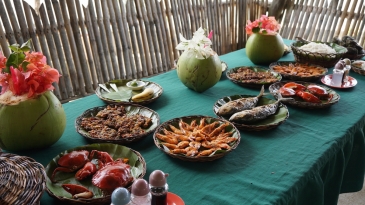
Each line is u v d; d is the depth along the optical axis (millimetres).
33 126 969
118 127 1143
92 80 2219
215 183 909
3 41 1768
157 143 1033
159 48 2541
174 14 2564
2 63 968
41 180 723
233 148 1007
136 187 667
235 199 849
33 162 784
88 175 886
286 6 3094
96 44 2158
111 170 845
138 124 1152
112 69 2305
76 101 1425
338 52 1921
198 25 2811
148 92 1398
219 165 991
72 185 834
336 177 1238
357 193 1977
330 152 1097
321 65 1851
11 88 971
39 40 1896
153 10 2402
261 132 1191
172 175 938
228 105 1256
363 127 1411
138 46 2396
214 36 3020
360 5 2678
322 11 2875
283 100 1361
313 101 1385
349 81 1682
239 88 1597
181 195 859
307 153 1065
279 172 964
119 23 2227
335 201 1291
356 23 2742
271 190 884
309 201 1030
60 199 792
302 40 2113
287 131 1202
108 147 1005
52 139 1024
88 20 2068
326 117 1319
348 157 1287
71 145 1087
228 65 1942
